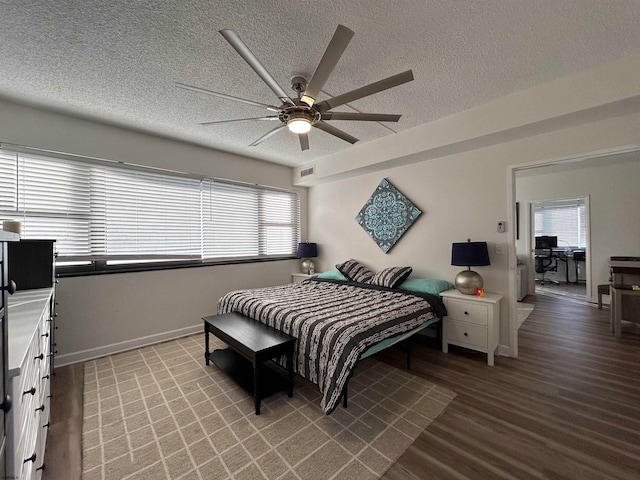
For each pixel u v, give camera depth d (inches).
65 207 111.2
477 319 108.3
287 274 191.8
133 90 93.0
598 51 76.4
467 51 75.7
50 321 82.3
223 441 67.3
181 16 62.5
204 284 149.9
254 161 173.8
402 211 148.6
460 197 127.7
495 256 118.0
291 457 62.2
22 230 102.3
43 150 105.9
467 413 76.9
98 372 102.2
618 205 192.2
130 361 111.7
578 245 283.4
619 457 60.9
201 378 97.7
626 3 60.4
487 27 67.2
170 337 136.5
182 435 69.5
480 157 121.3
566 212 288.7
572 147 98.7
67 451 64.1
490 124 103.7
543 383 92.0
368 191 165.8
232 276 162.2
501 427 71.1
